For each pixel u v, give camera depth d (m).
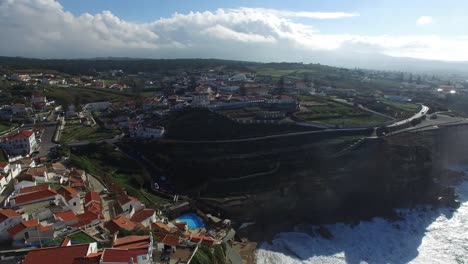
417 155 141.25
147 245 61.16
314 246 105.06
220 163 131.75
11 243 60.22
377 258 100.06
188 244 72.06
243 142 144.38
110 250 54.44
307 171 130.88
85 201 82.00
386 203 128.75
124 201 86.31
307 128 161.00
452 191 135.50
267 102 192.00
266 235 109.12
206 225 102.81
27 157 111.38
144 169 128.00
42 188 79.94
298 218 119.19
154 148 140.75
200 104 182.12
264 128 156.62
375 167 136.12
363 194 130.25
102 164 125.62
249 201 117.62
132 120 168.62
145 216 85.06
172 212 103.94
